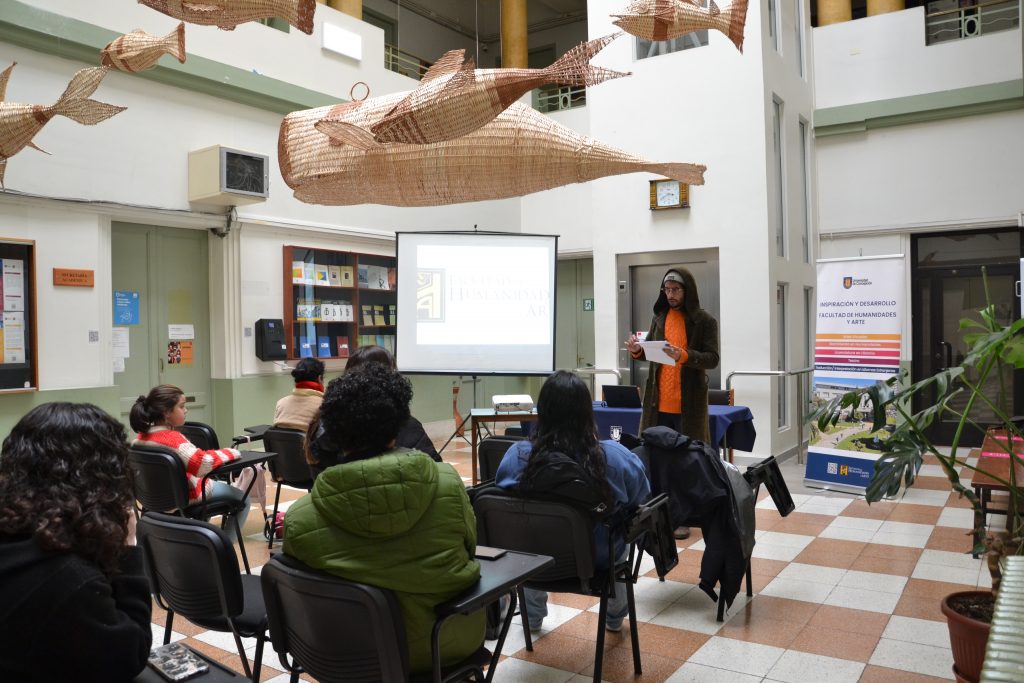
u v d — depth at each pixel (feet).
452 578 5.51
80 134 17.85
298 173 6.81
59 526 4.02
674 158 23.97
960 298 25.62
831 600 11.10
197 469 11.08
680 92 23.88
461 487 5.83
